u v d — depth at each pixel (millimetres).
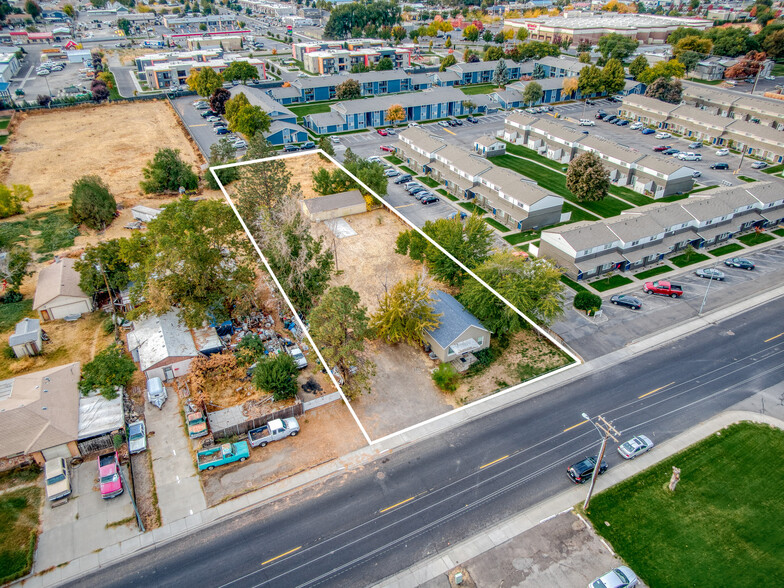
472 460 43750
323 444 45281
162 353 52281
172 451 44594
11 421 42469
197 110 144625
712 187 91750
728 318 60344
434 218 84500
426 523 38750
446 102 134375
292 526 38562
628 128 125812
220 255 58844
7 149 113875
